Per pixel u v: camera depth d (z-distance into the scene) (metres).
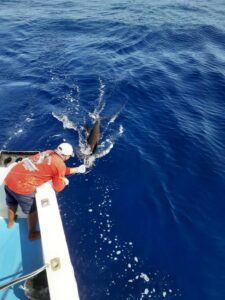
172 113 10.48
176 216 6.95
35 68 13.02
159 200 7.26
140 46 15.77
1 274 5.12
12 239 5.57
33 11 20.62
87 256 6.02
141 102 10.95
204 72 13.57
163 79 12.60
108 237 6.38
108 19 19.06
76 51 14.70
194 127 9.90
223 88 12.48
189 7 23.17
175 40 16.86
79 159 8.13
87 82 11.99
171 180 7.84
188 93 11.85
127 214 6.87
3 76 12.35
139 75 12.69
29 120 9.68
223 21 20.62
